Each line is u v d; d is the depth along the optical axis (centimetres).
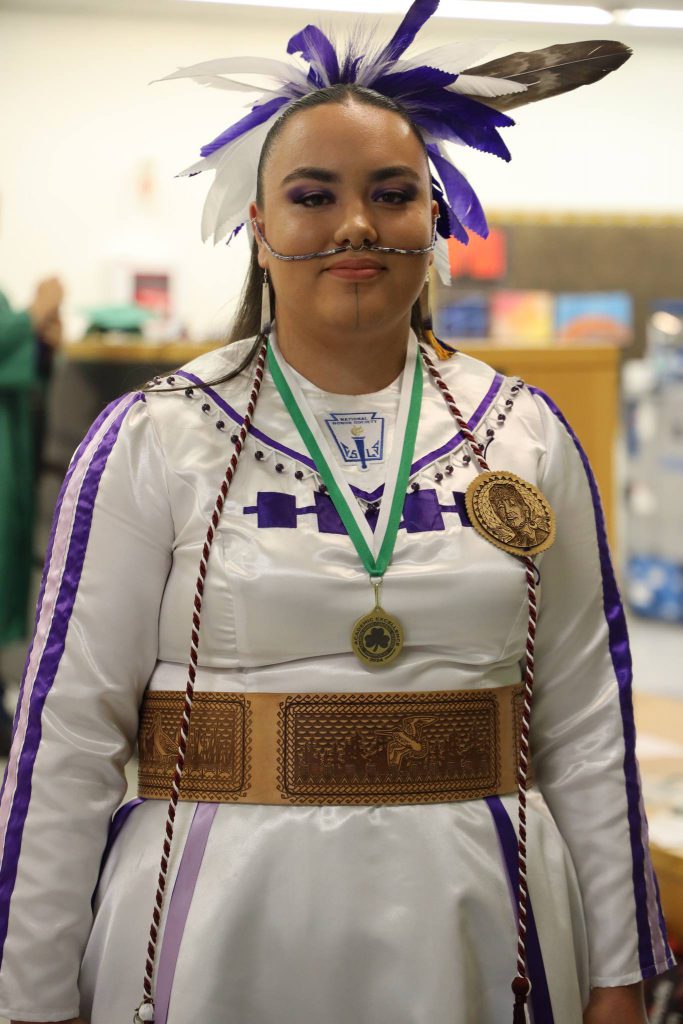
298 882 108
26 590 391
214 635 111
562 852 119
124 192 532
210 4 495
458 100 127
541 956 113
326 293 112
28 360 385
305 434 118
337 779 110
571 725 124
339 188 111
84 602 112
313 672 110
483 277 514
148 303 533
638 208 580
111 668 112
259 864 108
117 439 115
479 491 117
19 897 108
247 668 112
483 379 128
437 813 111
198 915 107
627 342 543
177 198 536
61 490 119
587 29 409
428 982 106
